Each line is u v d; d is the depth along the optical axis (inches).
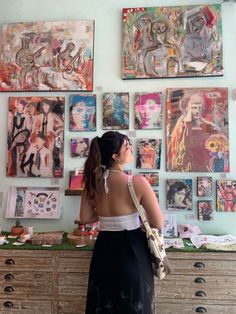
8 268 88.1
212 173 102.6
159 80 105.6
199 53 103.4
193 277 84.4
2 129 109.0
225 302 83.4
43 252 87.5
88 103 106.5
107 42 108.1
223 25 105.3
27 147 107.0
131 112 105.7
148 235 65.2
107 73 107.3
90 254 86.3
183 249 85.0
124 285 62.4
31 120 107.5
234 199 100.6
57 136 106.4
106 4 109.3
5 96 109.4
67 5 110.6
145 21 106.0
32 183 107.4
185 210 102.0
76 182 102.1
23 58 108.7
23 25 109.5
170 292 84.9
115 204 65.7
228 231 101.1
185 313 84.3
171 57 104.2
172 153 103.0
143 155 103.7
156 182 102.6
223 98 103.0
